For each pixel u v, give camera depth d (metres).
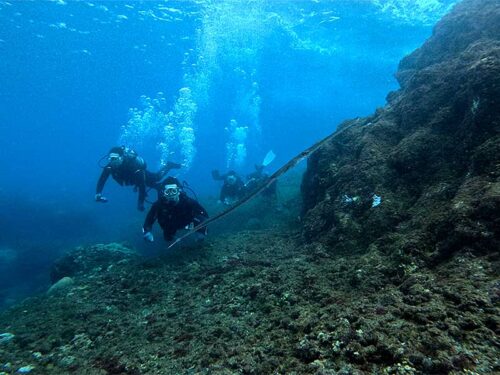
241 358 2.29
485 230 2.65
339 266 3.59
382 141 5.29
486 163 3.23
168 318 3.70
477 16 6.75
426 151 4.27
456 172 3.76
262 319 3.03
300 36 26.38
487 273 2.30
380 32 24.02
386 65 33.59
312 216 5.41
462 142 3.87
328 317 2.47
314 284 3.38
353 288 3.07
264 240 6.35
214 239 6.92
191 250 6.29
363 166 4.92
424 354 1.67
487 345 1.62
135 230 14.03
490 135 3.53
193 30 24.31
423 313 2.00
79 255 7.54
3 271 12.89
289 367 2.00
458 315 1.90
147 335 3.33
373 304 2.39
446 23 7.43
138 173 7.66
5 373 2.99
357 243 4.05
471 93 3.91
